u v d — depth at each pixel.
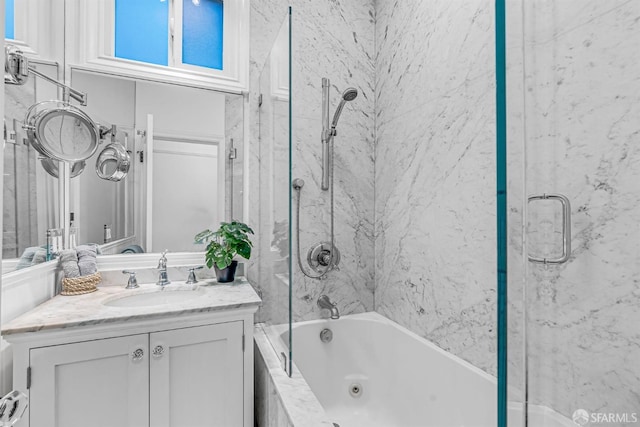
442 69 1.57
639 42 0.90
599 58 0.99
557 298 1.11
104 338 1.18
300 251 1.94
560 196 1.06
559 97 1.10
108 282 1.59
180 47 1.78
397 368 1.80
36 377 1.09
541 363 1.15
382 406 1.84
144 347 1.23
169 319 1.26
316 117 1.98
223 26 1.88
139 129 1.71
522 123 0.62
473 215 1.40
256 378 1.59
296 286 1.94
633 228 0.92
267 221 1.67
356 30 2.10
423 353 1.64
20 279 1.21
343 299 2.07
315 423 1.04
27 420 1.08
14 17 1.37
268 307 1.66
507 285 0.59
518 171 0.61
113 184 1.65
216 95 1.86
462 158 1.45
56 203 1.45
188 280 1.67
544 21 1.14
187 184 1.80
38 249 1.34
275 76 1.49
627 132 0.92
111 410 1.19
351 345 1.97
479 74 1.36
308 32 1.96
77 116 1.39
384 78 2.04
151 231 1.73
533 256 1.16
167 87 1.77
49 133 1.33
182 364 1.30
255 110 1.92
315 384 1.86
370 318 2.02
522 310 0.61
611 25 0.96
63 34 1.55
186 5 1.80
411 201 1.80
